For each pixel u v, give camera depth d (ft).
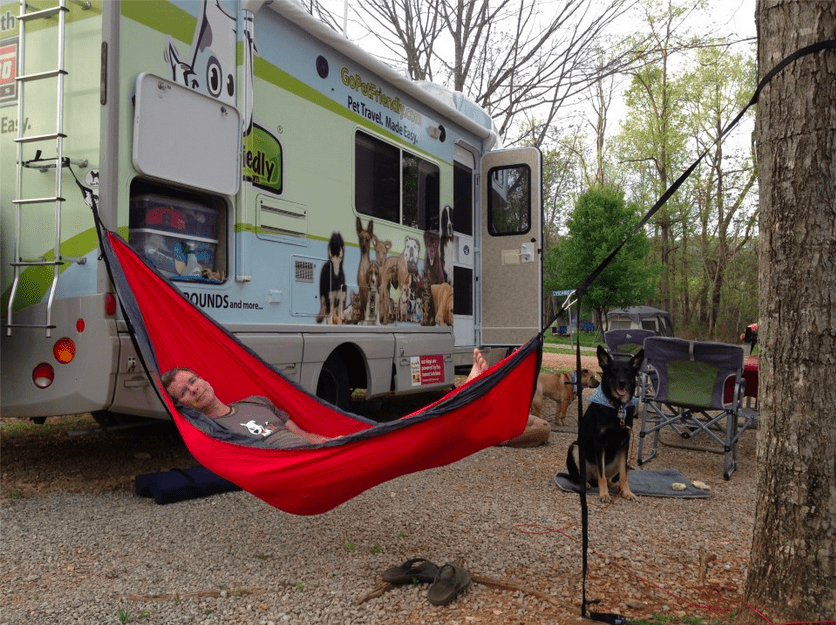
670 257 133.49
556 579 10.93
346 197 20.03
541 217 27.53
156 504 14.38
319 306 18.83
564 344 93.25
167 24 14.52
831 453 8.35
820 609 8.29
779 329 8.64
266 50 16.97
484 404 10.27
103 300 13.51
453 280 26.48
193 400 13.14
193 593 10.12
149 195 14.53
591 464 16.53
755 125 9.09
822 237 8.33
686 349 19.31
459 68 42.63
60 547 11.80
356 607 9.80
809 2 8.32
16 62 14.83
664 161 102.89
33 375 14.02
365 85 20.94
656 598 10.27
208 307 15.39
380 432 9.98
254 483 10.62
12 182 14.74
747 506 15.78
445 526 13.42
